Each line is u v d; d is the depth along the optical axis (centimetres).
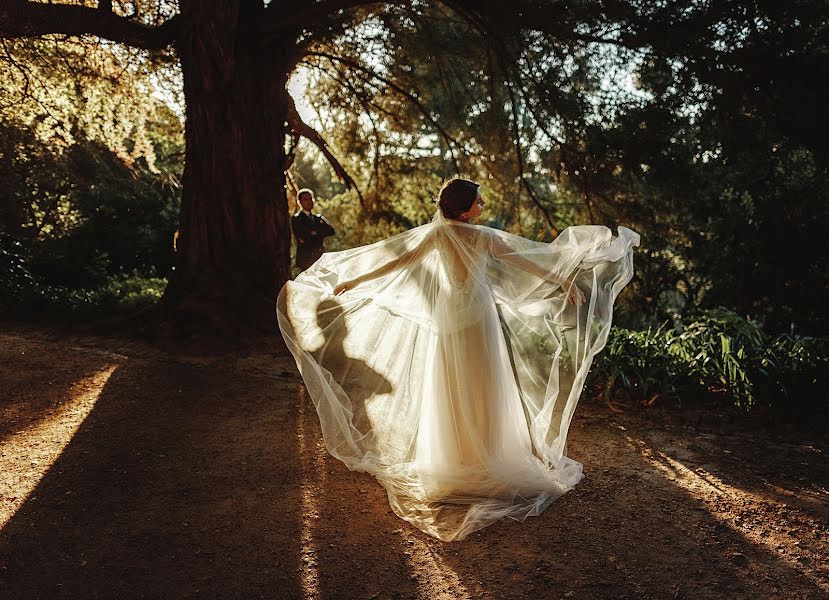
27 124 1121
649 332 614
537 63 927
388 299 386
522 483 357
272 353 707
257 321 774
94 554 296
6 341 749
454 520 334
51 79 1032
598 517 337
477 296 352
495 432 353
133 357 682
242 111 792
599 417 501
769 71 650
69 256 1497
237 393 560
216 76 761
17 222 1338
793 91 653
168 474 387
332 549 305
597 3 727
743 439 451
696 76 708
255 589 271
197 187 798
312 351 412
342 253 410
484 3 814
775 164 877
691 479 385
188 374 617
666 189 888
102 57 1012
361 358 410
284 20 773
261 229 823
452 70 1160
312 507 348
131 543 306
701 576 281
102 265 1438
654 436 460
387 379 407
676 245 1264
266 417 496
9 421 478
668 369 543
